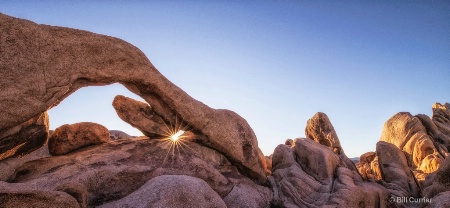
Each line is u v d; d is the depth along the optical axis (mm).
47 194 9523
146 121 18188
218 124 20078
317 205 18266
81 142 17094
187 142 19297
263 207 18469
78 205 10383
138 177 15195
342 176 20531
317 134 31109
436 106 50719
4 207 8547
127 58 15938
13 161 13570
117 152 16453
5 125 11312
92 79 14539
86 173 13781
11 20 11898
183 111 18172
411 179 23062
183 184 12734
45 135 15359
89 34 14664
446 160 17484
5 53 11461
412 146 35719
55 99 12898
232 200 17734
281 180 21516
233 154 20484
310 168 21906
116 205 11992
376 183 22188
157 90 17141
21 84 11727
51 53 12930
